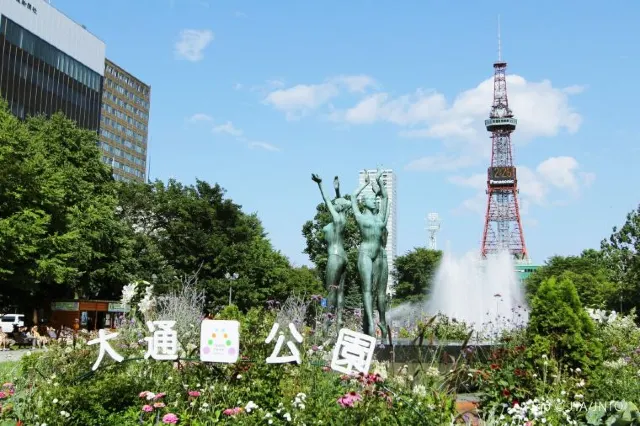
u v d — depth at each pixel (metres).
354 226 35.31
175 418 8.38
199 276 51.09
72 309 43.97
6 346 32.84
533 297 12.18
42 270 40.12
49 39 85.81
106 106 134.50
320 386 9.62
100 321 46.28
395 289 79.69
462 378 11.38
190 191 54.41
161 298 17.83
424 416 8.48
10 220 38.09
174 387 10.12
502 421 9.48
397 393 8.89
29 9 81.56
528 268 124.62
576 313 11.77
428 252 78.81
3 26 76.75
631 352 15.77
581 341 11.48
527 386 10.85
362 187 16.83
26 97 81.44
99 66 98.19
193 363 10.56
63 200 44.47
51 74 86.44
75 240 44.88
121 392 9.95
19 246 38.00
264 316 13.11
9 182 38.97
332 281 16.70
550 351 11.46
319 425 8.36
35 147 43.53
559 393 10.24
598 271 83.44
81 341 13.72
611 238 77.75
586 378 11.35
